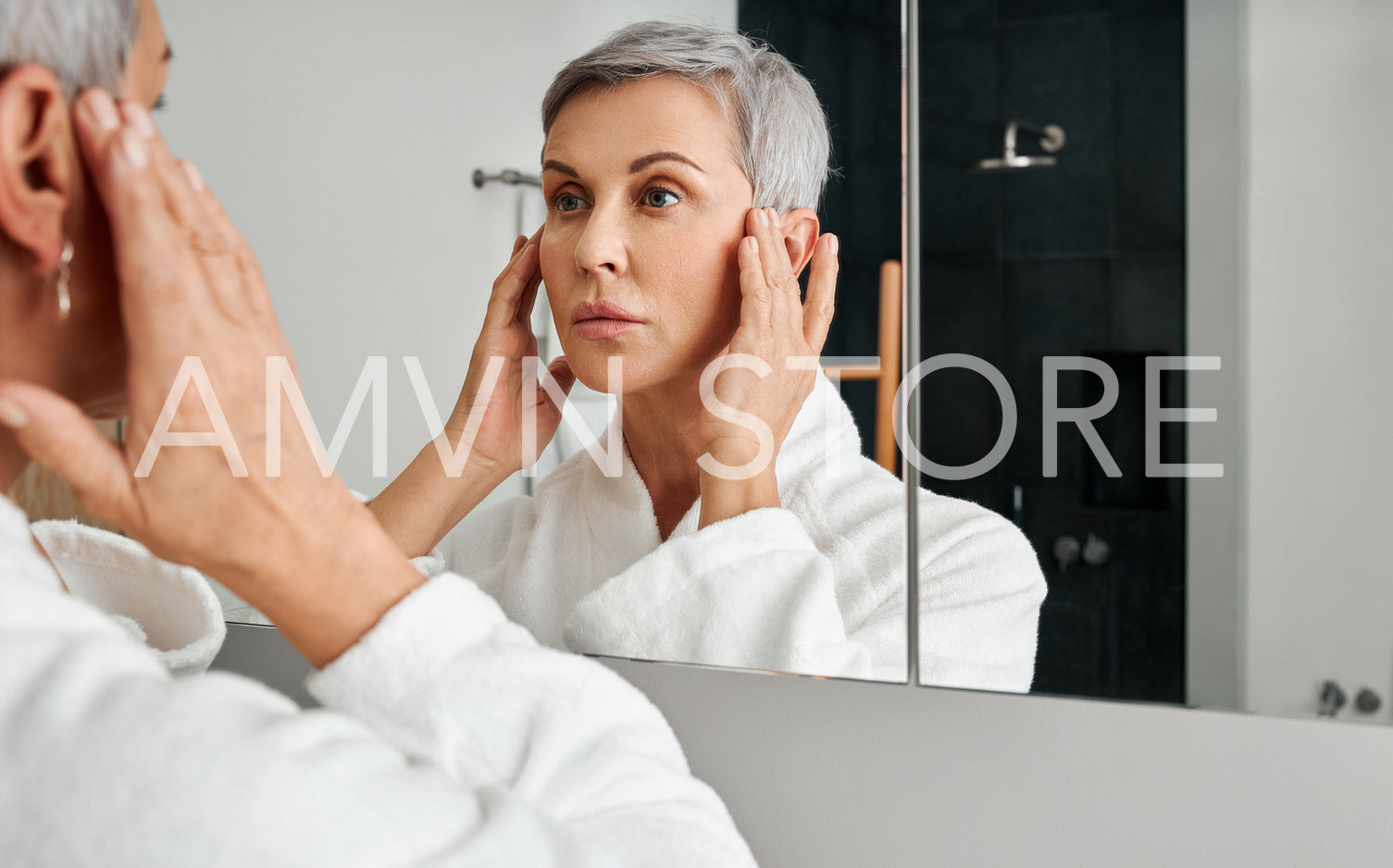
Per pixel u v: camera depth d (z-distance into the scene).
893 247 0.60
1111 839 0.60
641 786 0.42
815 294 0.61
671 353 0.63
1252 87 0.54
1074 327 0.58
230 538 0.39
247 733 0.29
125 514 0.38
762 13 0.60
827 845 0.65
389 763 0.32
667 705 0.69
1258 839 0.57
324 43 0.67
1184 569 0.56
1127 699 0.57
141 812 0.27
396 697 0.41
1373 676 0.52
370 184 0.67
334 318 0.69
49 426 0.35
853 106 0.60
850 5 0.60
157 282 0.37
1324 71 0.52
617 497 0.64
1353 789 0.55
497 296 0.65
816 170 0.61
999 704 0.61
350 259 0.68
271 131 0.68
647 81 0.61
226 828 0.27
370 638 0.41
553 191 0.64
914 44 0.59
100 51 0.39
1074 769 0.60
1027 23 0.58
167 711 0.28
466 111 0.64
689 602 0.63
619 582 0.65
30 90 0.35
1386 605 0.52
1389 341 0.52
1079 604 0.58
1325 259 0.53
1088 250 0.57
